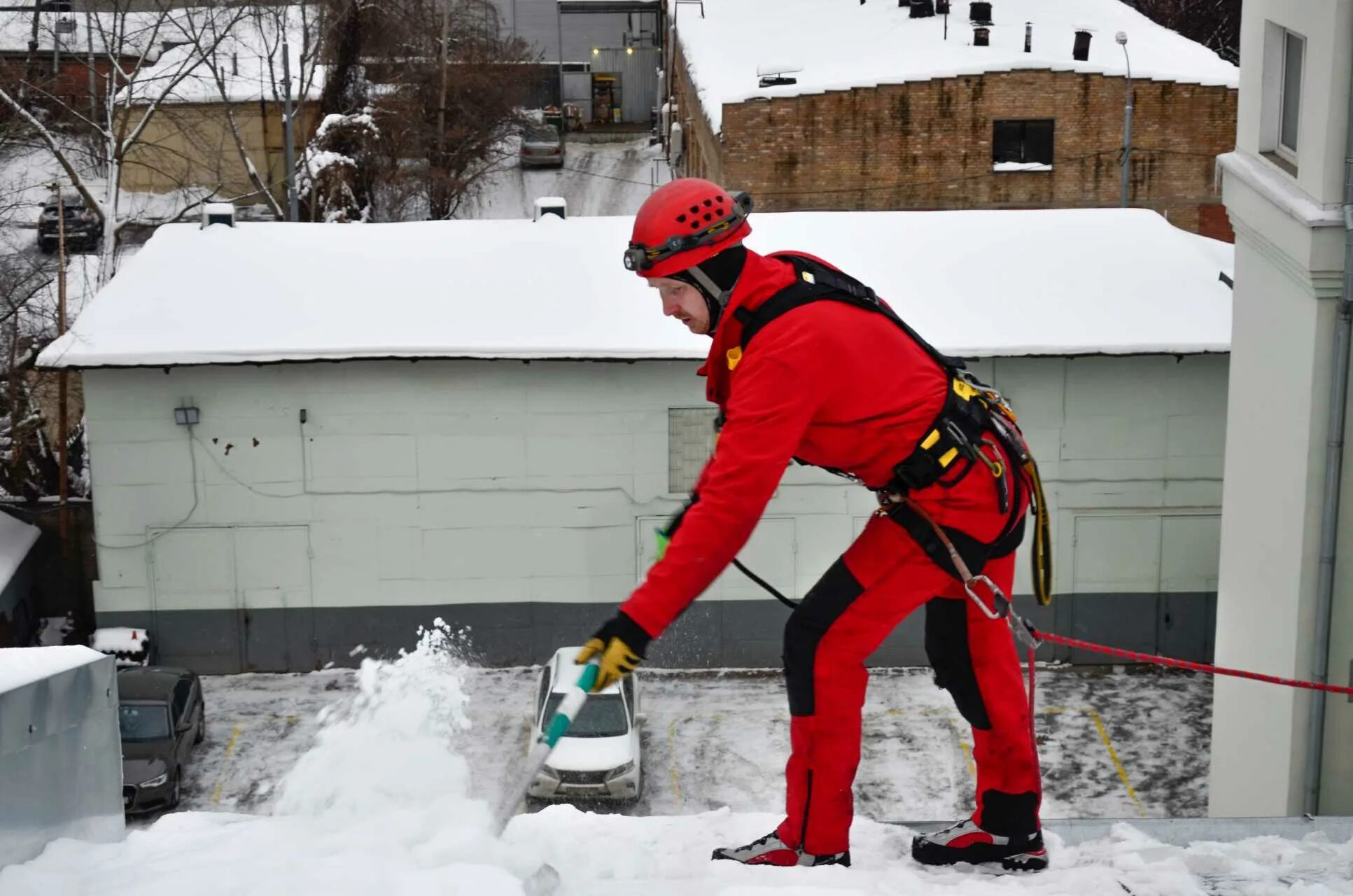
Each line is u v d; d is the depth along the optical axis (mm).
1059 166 32812
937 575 3764
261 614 20969
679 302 3490
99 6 47281
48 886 2986
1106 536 20953
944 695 20125
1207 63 34281
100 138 38656
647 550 20859
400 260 22844
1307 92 11039
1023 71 32219
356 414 20469
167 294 21625
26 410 27172
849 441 3551
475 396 20422
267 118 44281
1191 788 18234
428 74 45938
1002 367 20578
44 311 27938
